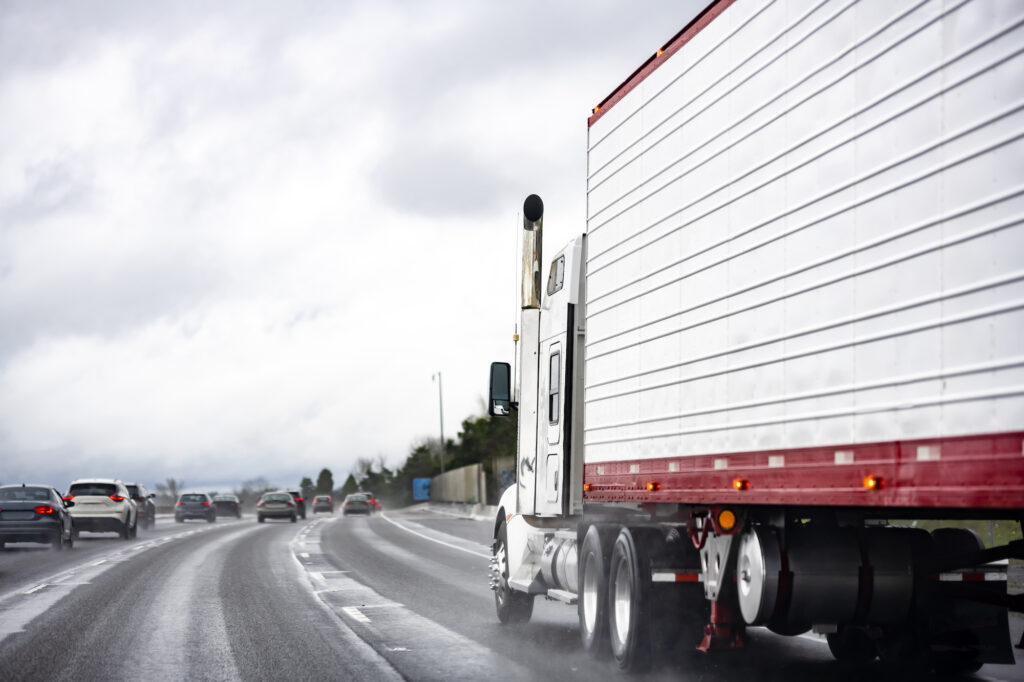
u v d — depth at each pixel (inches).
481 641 458.3
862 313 245.6
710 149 329.1
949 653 337.1
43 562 925.8
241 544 1226.6
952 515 287.7
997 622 330.6
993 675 363.3
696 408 334.0
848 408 250.4
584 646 408.5
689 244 342.6
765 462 289.4
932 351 220.8
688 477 338.3
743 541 323.0
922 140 226.2
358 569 853.8
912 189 229.0
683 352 344.5
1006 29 203.0
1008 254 200.5
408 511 3503.9
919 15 228.5
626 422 392.8
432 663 399.5
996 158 204.4
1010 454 198.5
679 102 354.0
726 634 338.6
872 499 239.5
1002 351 201.3
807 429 268.2
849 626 320.2
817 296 265.1
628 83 402.3
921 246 225.5
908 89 231.5
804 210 272.8
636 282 387.2
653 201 373.7
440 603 605.9
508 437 3127.5
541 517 492.7
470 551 1099.3
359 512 2847.0
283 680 365.7
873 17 245.1
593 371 431.5
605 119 425.7
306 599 625.0
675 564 362.6
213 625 507.2
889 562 313.1
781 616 311.6
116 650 430.3
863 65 248.5
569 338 469.7
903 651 340.8
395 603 604.7
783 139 284.5
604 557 394.9
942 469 216.7
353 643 450.3
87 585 707.4
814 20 270.7
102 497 1322.6
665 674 371.2
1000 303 202.1
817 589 309.1
